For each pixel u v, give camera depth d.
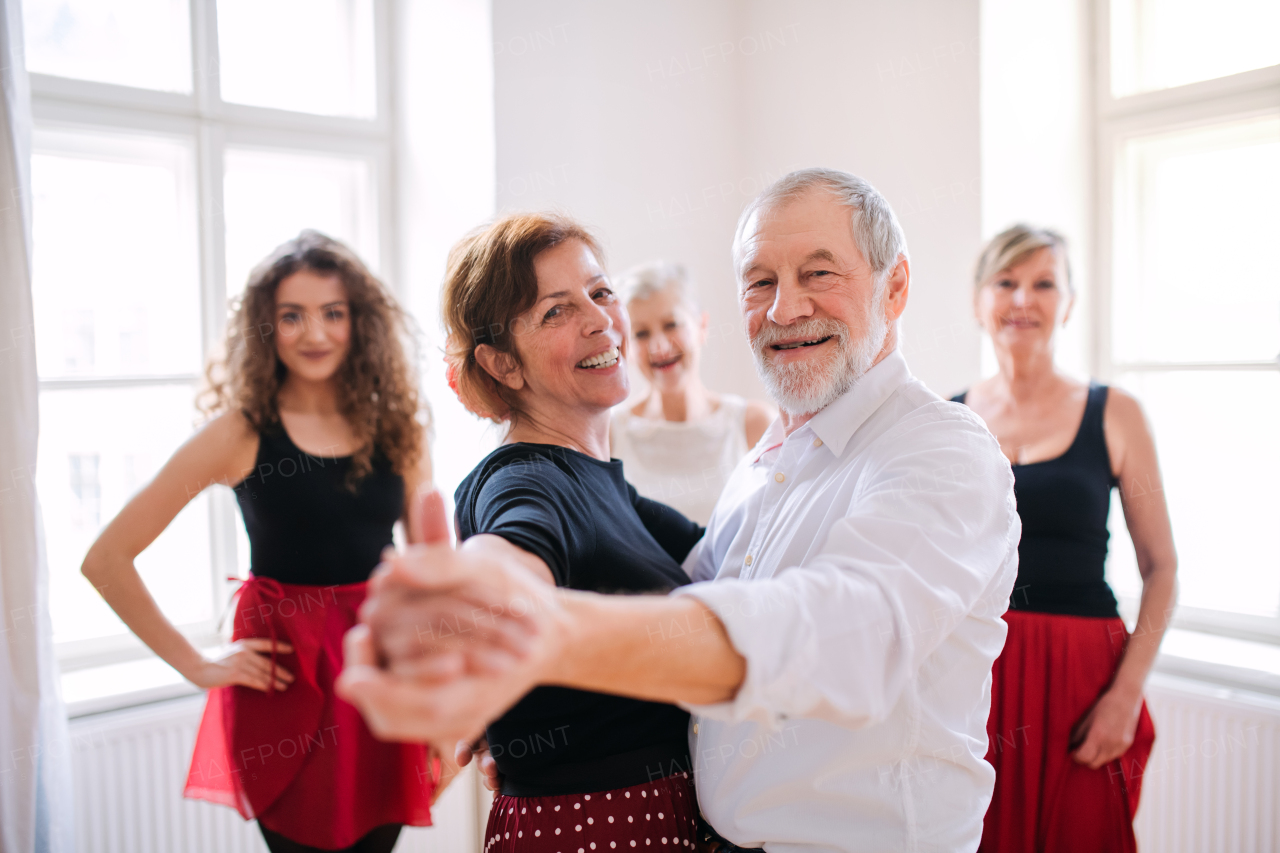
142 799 1.93
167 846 1.95
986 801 0.92
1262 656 2.08
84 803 1.86
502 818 0.96
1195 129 2.29
